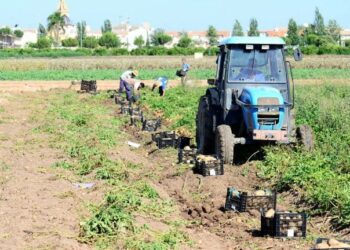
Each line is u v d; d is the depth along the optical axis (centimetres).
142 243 927
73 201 1134
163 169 1482
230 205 1143
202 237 1002
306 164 1314
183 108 2573
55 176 1368
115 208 1056
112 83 4150
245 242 977
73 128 2080
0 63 5641
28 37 18812
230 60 1488
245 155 1524
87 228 966
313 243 962
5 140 1902
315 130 1795
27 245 881
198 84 3625
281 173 1328
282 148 1459
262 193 1141
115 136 1936
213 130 1527
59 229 956
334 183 1188
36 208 1066
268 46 1480
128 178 1372
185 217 1118
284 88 1479
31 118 2403
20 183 1275
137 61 5891
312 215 1098
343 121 1831
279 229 989
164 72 5059
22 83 4116
